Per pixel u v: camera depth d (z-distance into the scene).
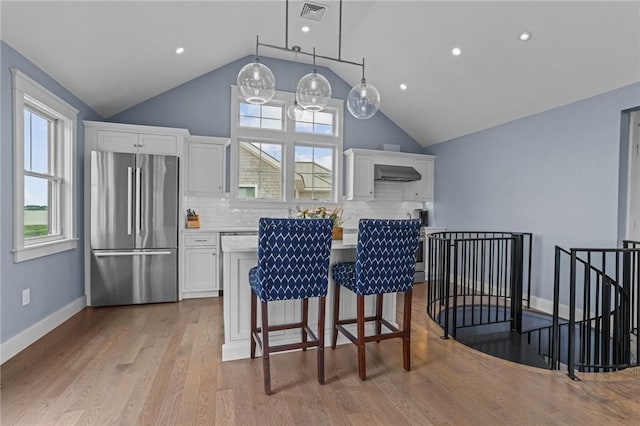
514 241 3.56
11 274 2.44
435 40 3.74
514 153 4.29
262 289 2.03
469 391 2.07
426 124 5.35
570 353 2.29
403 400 1.96
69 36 2.70
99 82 3.51
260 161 5.03
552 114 3.82
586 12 2.75
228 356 2.44
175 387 2.05
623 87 3.17
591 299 3.49
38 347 2.60
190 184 4.36
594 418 1.80
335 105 5.35
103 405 1.85
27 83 2.60
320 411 1.84
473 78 3.99
